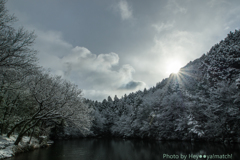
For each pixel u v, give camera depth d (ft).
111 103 359.66
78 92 70.33
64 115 65.98
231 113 80.07
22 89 55.88
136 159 54.95
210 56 171.01
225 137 83.20
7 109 72.69
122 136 207.51
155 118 137.80
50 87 61.16
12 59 37.29
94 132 208.33
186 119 104.01
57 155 60.90
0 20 35.12
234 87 84.28
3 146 51.67
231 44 154.61
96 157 58.95
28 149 66.39
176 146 83.97
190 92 135.85
